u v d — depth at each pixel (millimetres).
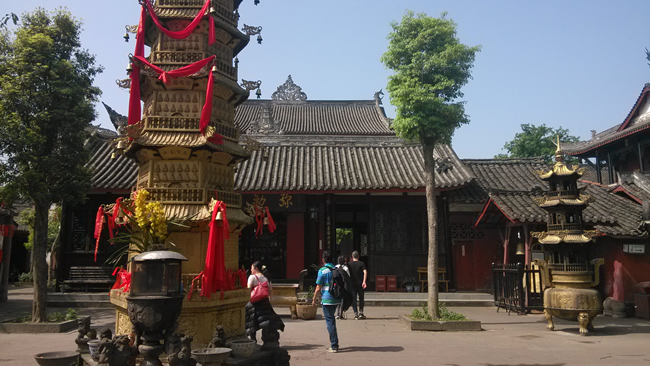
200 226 8328
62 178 12539
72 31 13492
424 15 13891
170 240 8344
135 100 8930
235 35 9828
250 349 6996
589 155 29719
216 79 8867
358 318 14531
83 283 18156
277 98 45812
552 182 12969
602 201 18000
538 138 47781
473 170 22922
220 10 9586
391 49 13867
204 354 6305
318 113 44969
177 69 8633
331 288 9531
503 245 18797
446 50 13172
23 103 11953
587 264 11992
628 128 24703
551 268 12445
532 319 14328
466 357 8945
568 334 11656
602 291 16719
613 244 16234
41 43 12398
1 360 8812
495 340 10789
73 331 12391
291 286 14711
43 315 12523
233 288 8625
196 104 9008
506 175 22531
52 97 12508
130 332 8109
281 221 26078
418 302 17984
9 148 12000
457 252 20625
